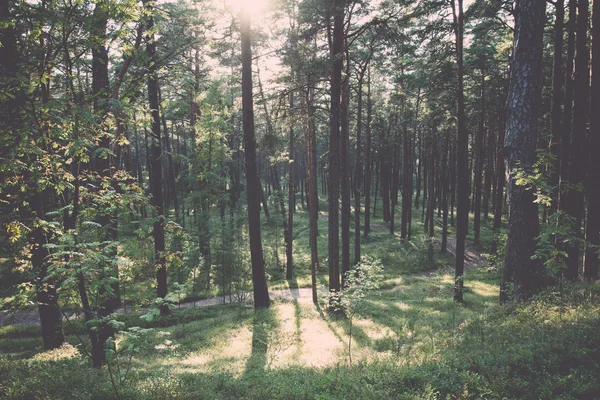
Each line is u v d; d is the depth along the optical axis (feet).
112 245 17.46
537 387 16.39
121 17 19.07
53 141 20.03
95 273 16.87
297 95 78.48
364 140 140.36
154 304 19.63
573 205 36.65
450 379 18.26
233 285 69.72
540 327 22.22
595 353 17.81
